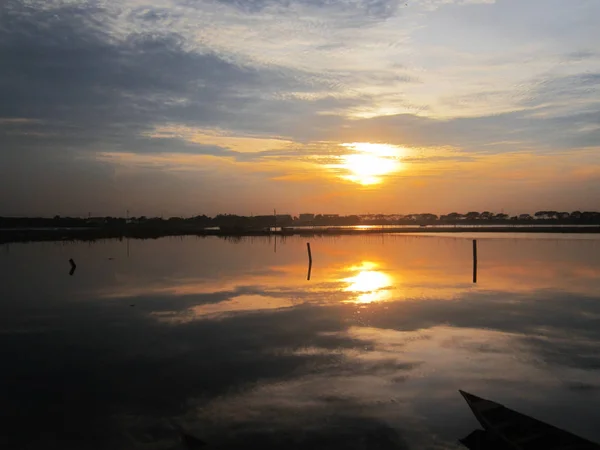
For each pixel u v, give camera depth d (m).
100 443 12.48
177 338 21.28
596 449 10.85
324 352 19.03
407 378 16.30
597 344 19.77
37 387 15.95
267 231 133.25
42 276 41.69
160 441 12.55
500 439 11.70
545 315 24.80
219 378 16.48
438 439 12.45
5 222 147.38
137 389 15.69
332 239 104.62
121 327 23.38
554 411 13.83
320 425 13.23
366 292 32.03
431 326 22.73
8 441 12.60
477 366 17.33
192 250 72.12
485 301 28.58
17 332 22.72
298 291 32.69
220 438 12.64
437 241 91.19
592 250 64.88
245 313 25.97
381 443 12.31
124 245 83.44
